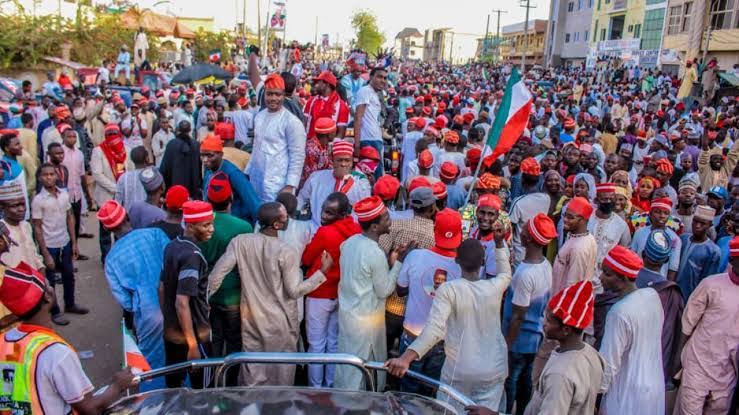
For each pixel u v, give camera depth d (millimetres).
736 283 4531
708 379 4621
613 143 12961
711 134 12859
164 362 4883
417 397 3270
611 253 4051
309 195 6496
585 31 57844
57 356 2930
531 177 6930
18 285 2912
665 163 8109
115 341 6441
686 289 5875
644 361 3949
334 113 7691
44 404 2920
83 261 8797
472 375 4094
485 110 14500
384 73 8406
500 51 95438
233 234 5023
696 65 28656
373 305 4754
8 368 2910
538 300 4699
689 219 7070
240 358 3650
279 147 6152
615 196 6355
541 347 4809
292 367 4906
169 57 34438
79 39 27375
